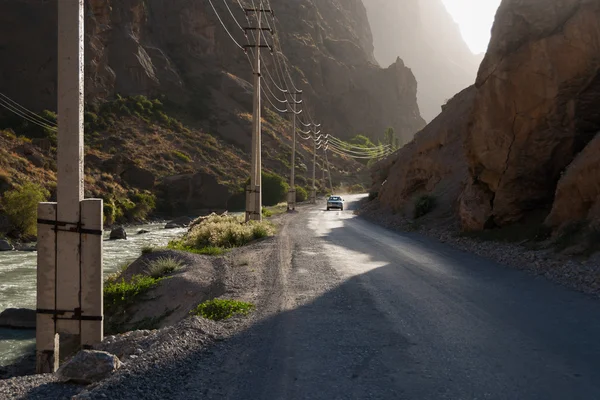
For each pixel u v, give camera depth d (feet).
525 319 26.81
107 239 150.71
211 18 521.24
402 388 17.58
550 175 58.34
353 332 25.25
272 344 23.47
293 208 191.93
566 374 18.48
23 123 278.87
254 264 52.65
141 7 442.91
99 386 17.88
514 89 58.44
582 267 38.50
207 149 383.86
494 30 61.93
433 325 26.12
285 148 474.49
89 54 358.23
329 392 17.42
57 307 24.40
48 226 24.34
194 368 20.15
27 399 17.40
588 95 54.95
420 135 147.23
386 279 40.96
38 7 318.86
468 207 67.92
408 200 124.06
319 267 48.47
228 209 308.40
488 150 62.28
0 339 48.73
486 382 17.88
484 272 42.93
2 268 93.71
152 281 49.98
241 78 535.19
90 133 321.93
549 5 56.44
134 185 267.18
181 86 449.06
